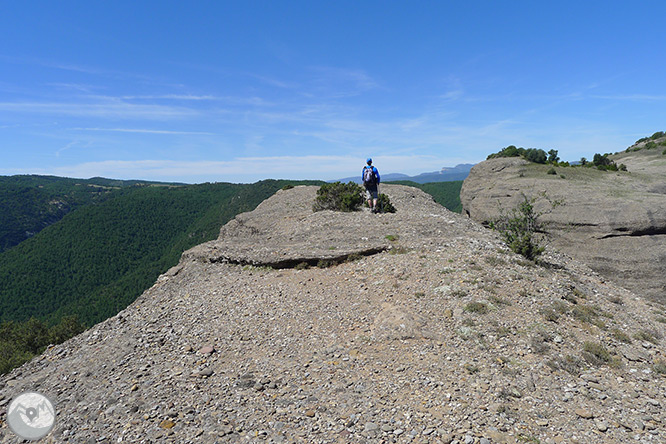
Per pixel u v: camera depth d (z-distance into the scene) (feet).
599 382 19.04
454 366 20.06
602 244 62.23
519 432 15.12
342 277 34.96
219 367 22.66
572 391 18.07
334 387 19.16
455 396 17.51
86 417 18.72
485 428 15.34
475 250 37.17
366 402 17.69
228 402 18.66
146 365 23.56
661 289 55.21
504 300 26.81
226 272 39.68
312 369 21.18
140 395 19.99
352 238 44.39
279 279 36.35
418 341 22.93
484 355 20.97
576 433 15.20
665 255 57.06
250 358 23.43
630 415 16.43
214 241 50.03
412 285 30.50
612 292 35.35
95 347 27.84
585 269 44.32
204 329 28.09
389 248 39.65
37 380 24.07
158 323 30.04
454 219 57.06
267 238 50.75
